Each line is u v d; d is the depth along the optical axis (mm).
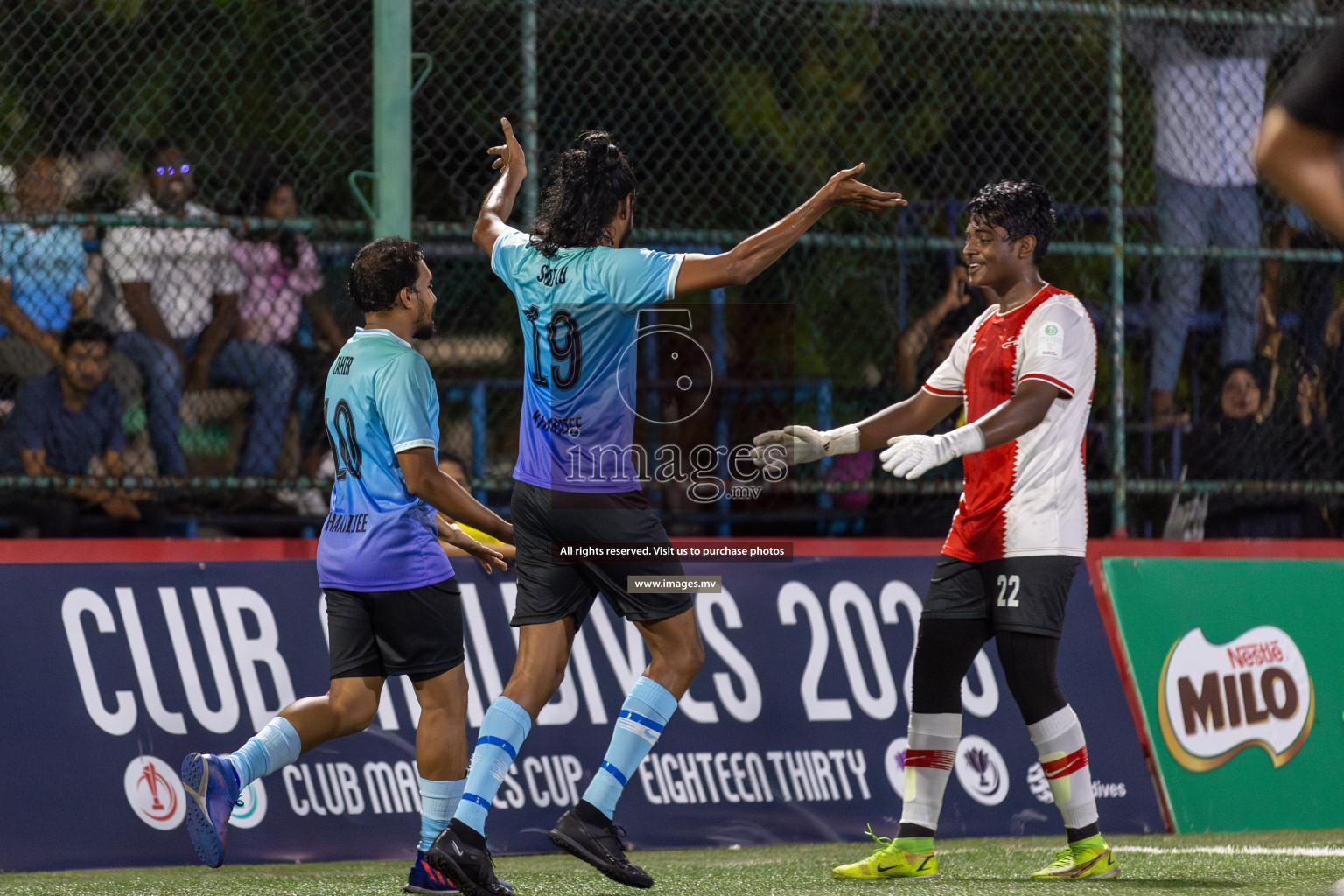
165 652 15555
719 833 16375
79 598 15422
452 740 12625
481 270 22109
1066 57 23000
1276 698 18703
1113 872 13156
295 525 20578
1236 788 18172
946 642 13297
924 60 23094
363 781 15625
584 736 16422
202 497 20188
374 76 17422
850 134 23016
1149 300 22438
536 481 11852
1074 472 13102
